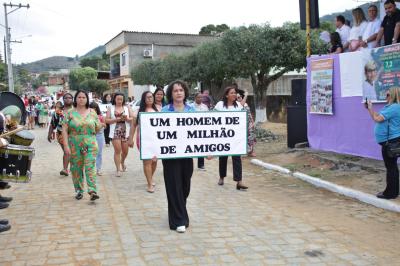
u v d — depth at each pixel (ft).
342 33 37.04
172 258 15.67
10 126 21.56
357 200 23.91
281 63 60.34
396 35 29.22
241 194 25.71
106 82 191.01
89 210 22.29
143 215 21.31
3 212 22.06
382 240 17.61
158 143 19.04
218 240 17.57
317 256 15.85
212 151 19.94
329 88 33.09
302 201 23.97
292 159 35.70
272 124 64.18
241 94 36.50
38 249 16.67
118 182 29.50
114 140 31.48
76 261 15.46
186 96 19.99
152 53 149.18
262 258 15.65
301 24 36.86
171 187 18.86
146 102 26.81
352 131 31.24
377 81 27.96
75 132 23.73
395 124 21.74
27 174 20.79
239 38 58.44
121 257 15.79
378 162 30.53
